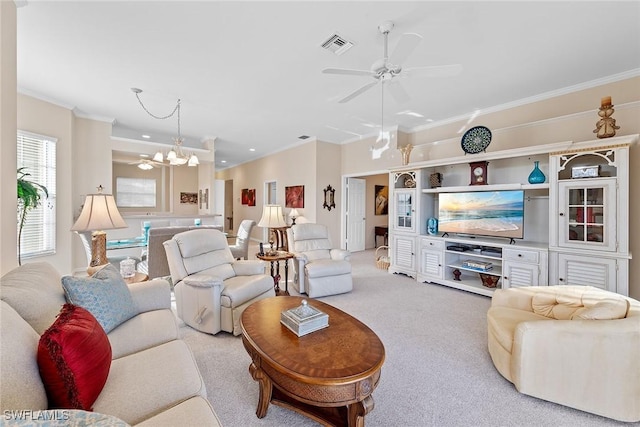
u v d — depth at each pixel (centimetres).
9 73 197
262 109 452
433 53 281
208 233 317
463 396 179
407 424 156
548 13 222
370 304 340
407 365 212
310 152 660
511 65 303
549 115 374
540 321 178
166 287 214
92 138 495
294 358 140
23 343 96
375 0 211
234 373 201
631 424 157
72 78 343
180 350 151
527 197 385
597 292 206
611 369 158
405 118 491
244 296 262
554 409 168
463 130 471
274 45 271
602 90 332
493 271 380
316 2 214
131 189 842
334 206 680
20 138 374
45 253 404
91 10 222
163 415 105
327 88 369
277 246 602
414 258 455
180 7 219
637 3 209
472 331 268
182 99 410
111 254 486
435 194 478
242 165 995
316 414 151
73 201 460
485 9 219
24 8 218
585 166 297
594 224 288
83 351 106
